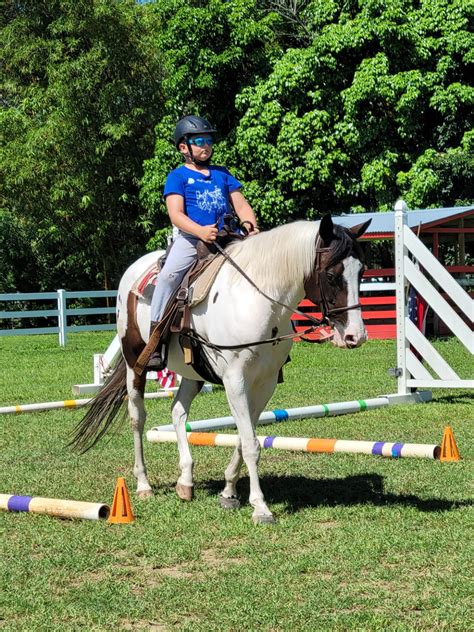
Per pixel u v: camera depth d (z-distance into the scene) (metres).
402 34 22.73
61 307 22.14
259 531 5.56
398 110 22.78
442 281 10.84
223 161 24.61
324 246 5.43
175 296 6.17
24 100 29.84
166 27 25.81
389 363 15.59
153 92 29.16
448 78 23.59
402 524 5.62
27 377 15.23
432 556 4.99
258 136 23.66
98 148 28.27
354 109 22.89
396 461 7.65
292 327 5.95
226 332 5.75
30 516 6.07
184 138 6.25
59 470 7.64
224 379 5.88
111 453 8.35
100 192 29.67
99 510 5.79
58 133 28.38
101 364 12.88
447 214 20.08
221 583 4.60
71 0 28.38
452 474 7.04
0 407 10.88
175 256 6.23
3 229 31.89
